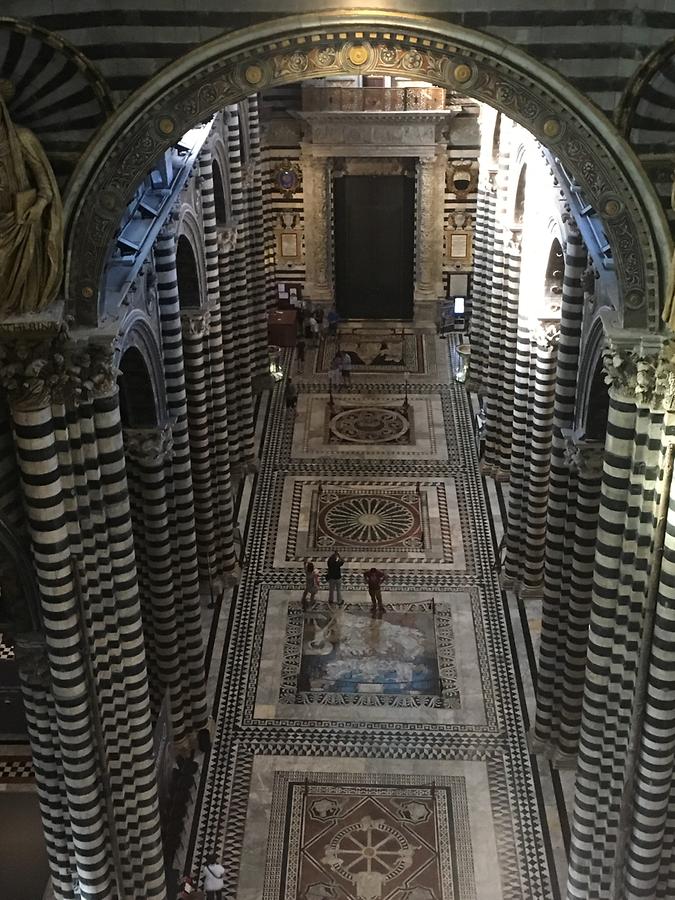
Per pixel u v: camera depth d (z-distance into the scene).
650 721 18.50
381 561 32.72
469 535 33.91
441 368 45.19
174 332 24.58
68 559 17.53
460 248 48.03
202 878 22.75
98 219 16.31
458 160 46.31
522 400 29.91
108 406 17.30
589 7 15.41
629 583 18.28
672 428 17.05
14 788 25.34
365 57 16.14
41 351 16.16
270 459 38.41
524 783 24.94
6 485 16.89
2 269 15.55
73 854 20.31
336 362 43.59
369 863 23.05
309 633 29.69
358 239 48.38
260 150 42.44
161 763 23.73
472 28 15.71
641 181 16.19
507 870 22.92
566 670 24.14
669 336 16.70
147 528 23.64
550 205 26.83
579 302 23.16
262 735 26.34
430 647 29.14
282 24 15.60
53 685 18.25
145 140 16.16
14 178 15.35
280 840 23.61
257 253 40.62
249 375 36.78
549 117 16.23
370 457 38.41
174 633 24.66
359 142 45.38
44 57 15.48
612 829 20.08
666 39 15.40
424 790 24.77
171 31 15.55
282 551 33.25
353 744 26.03
